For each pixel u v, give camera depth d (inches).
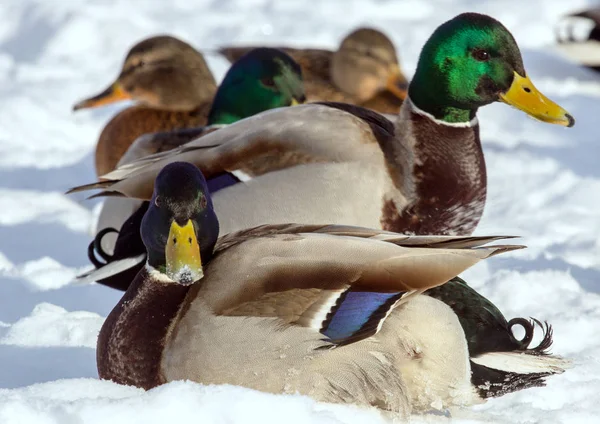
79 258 487.2
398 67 698.8
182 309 303.6
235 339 293.4
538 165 644.1
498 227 536.4
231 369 293.9
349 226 311.3
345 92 696.4
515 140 709.9
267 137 391.2
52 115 748.6
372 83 692.7
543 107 412.5
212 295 299.7
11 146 681.6
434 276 285.6
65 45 948.6
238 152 390.6
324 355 291.4
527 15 1088.2
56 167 645.3
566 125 411.8
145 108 589.6
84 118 759.7
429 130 409.7
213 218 312.7
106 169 577.0
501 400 332.2
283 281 295.3
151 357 303.0
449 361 299.4
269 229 319.6
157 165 389.4
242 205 385.7
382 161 395.2
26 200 573.6
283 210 384.5
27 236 517.0
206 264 313.0
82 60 925.2
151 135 480.7
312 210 384.5
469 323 306.8
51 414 273.0
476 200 415.5
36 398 285.0
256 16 1062.4
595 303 422.0
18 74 869.2
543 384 317.1
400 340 295.0
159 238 309.1
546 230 531.2
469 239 294.2
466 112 414.0
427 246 294.4
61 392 298.2
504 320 313.6
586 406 327.9
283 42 981.2
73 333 374.0
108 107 785.6
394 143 404.5
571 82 893.8
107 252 439.5
